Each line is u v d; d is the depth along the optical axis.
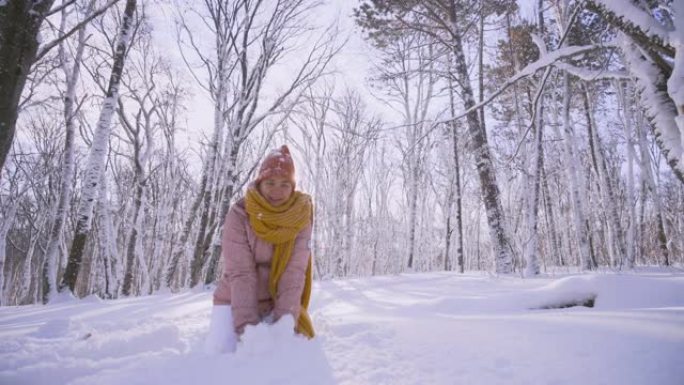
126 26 8.77
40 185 20.25
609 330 2.19
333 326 2.71
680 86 3.19
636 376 1.56
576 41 8.25
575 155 18.44
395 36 12.26
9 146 2.74
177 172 21.55
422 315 3.57
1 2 2.71
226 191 10.61
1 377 1.80
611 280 3.97
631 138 14.76
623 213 22.48
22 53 2.76
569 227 26.06
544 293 4.00
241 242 2.31
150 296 7.97
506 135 18.39
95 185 8.28
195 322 3.47
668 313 2.51
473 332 2.36
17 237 28.28
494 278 8.32
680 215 22.77
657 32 3.38
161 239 19.91
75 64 10.25
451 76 11.11
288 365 1.85
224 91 11.12
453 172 22.06
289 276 2.34
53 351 2.32
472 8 12.12
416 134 19.69
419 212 28.45
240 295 2.22
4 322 4.48
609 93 15.70
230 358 1.92
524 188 11.36
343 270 18.97
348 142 19.23
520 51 12.98
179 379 1.72
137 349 2.42
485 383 1.59
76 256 7.96
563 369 1.68
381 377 1.71
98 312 4.95
